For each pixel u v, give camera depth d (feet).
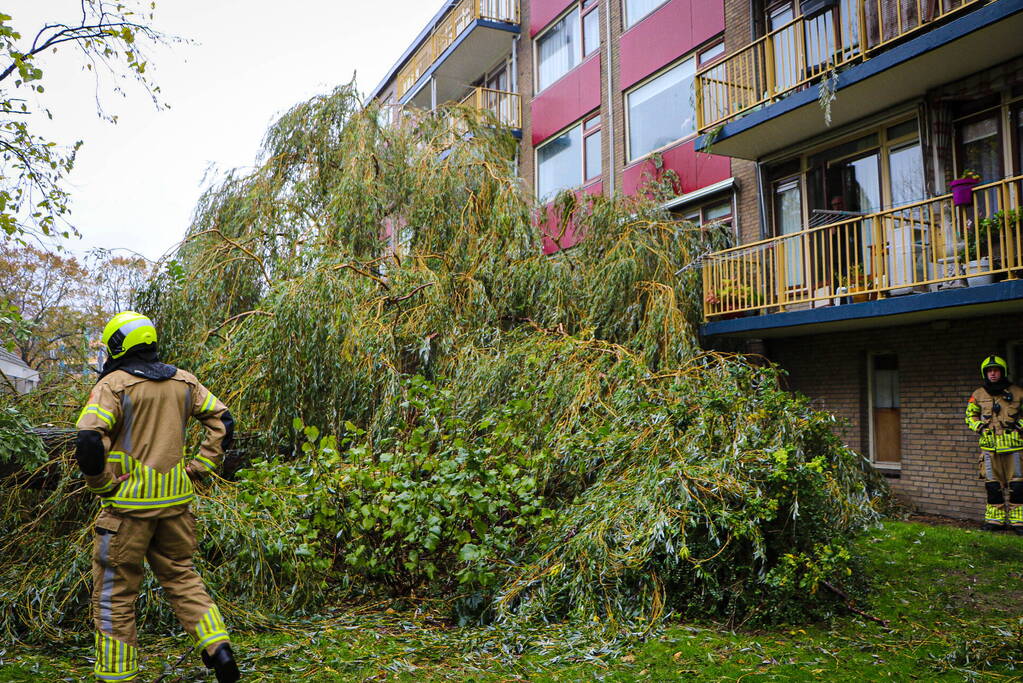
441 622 15.23
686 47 43.27
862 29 29.07
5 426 13.56
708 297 32.42
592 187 51.60
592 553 14.99
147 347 11.39
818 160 34.99
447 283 28.32
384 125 34.78
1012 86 27.07
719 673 11.88
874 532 23.24
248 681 11.26
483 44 62.34
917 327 29.86
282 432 21.95
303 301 22.75
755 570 14.98
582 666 12.34
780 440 16.16
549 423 20.98
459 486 15.58
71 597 13.33
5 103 19.17
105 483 10.37
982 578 18.20
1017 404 24.30
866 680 11.59
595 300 29.43
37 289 78.48
